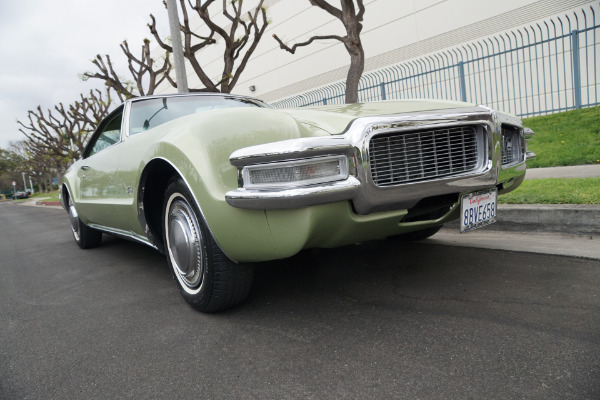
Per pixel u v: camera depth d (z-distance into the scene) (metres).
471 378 1.52
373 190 1.88
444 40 12.25
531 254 2.90
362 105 2.54
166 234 2.57
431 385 1.50
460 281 2.52
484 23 11.27
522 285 2.37
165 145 2.24
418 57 12.93
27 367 1.93
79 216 4.51
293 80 17.53
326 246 2.04
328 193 1.75
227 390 1.59
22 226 10.11
